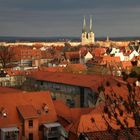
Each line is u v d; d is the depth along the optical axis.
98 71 131.25
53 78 112.81
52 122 68.12
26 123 65.50
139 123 18.72
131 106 19.00
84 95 100.12
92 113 58.75
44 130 67.12
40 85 117.56
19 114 66.81
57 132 66.88
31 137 66.19
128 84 19.31
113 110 20.06
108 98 20.17
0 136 64.44
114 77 82.12
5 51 192.38
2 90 91.94
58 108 72.25
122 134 29.02
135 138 31.09
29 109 67.12
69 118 67.56
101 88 20.44
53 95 111.38
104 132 41.69
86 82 100.19
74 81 104.50
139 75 20.11
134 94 19.09
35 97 71.25
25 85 125.38
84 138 41.94
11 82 143.12
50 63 193.88
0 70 151.12
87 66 160.88
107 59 165.50
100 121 54.50
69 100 105.75
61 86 108.88
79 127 54.53
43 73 121.31
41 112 68.94
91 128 53.53
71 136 56.62
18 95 70.25
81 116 56.00
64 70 142.50
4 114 66.12
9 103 68.38
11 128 64.62
